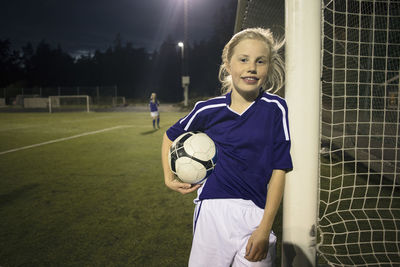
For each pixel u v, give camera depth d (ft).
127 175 14.47
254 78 3.65
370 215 9.27
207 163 4.12
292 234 4.87
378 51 17.26
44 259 6.96
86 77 175.22
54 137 28.02
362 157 15.19
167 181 4.41
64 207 10.25
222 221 4.01
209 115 4.17
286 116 3.84
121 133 30.73
